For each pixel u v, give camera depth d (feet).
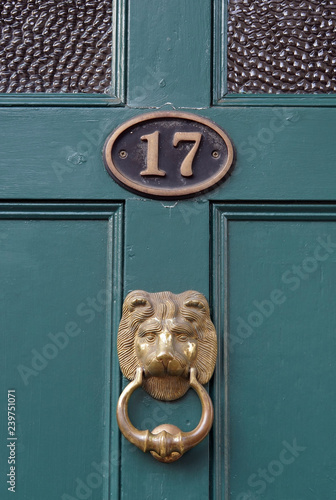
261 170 3.92
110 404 3.66
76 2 4.31
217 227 3.85
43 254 3.84
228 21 4.24
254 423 3.66
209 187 3.85
